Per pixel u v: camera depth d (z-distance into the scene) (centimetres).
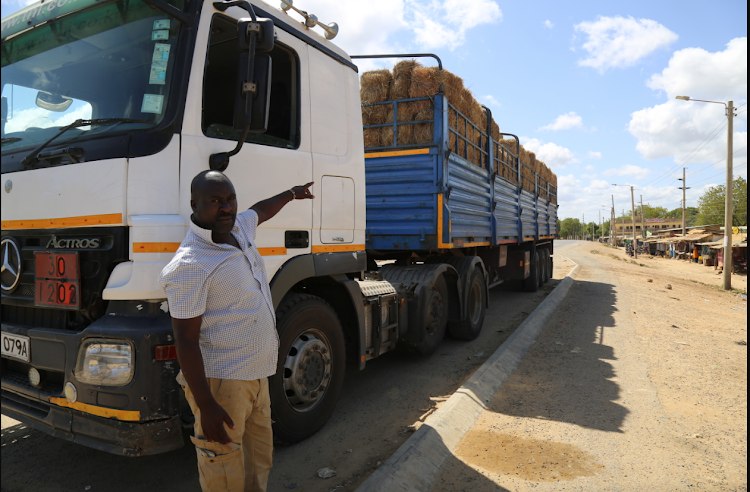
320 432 367
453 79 613
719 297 1409
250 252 210
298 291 375
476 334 683
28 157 269
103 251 243
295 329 323
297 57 338
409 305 520
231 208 194
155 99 255
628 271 2100
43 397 259
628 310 951
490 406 416
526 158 1131
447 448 330
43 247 269
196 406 199
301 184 334
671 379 494
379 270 582
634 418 390
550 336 693
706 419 389
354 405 426
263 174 302
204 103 292
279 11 327
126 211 239
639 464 313
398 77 603
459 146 645
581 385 473
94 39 278
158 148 246
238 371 197
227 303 194
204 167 263
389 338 476
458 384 484
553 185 1563
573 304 1016
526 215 1121
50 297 256
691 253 3725
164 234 242
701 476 298
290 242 323
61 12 290
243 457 216
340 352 373
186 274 180
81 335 240
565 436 355
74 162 256
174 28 264
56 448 335
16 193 280
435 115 574
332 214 365
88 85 275
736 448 337
